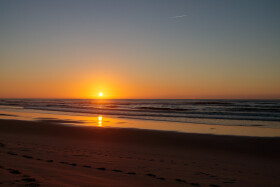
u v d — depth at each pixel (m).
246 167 7.93
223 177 6.61
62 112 37.44
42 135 14.52
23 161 6.67
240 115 31.41
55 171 5.69
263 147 11.34
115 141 12.83
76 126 18.94
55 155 8.42
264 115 31.09
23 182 4.56
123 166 7.30
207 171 7.22
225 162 8.62
